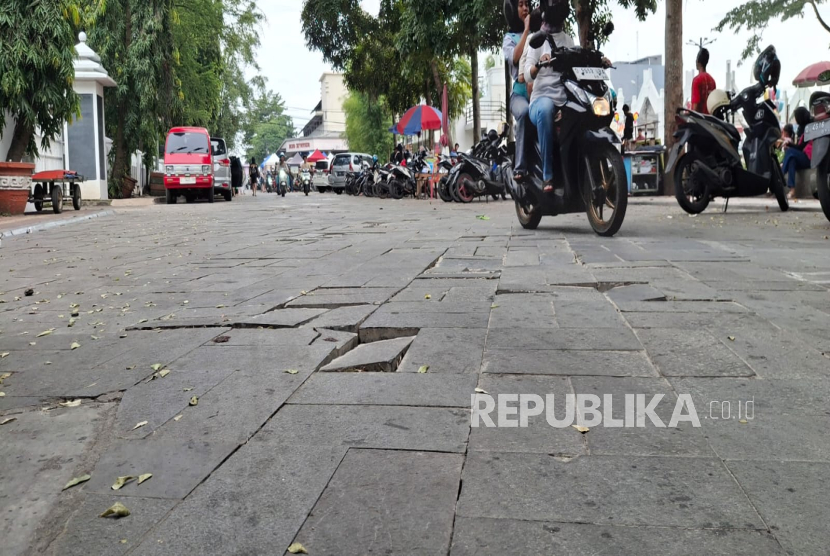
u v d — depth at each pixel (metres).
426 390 2.37
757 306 3.51
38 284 5.28
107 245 8.29
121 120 24.94
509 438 1.95
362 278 4.78
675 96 15.36
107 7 23.98
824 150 7.00
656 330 3.06
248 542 1.46
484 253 5.89
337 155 35.00
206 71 33.72
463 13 19.14
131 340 3.29
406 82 31.61
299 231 9.33
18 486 1.78
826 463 1.76
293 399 2.34
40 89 15.04
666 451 1.85
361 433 2.02
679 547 1.40
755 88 9.15
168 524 1.55
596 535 1.45
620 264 4.91
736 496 1.60
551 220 9.12
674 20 15.16
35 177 14.20
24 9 14.70
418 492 1.65
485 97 57.97
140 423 2.16
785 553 1.37
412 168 21.88
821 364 2.55
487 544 1.43
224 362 2.81
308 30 29.62
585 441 1.92
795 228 7.42
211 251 7.11
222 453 1.92
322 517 1.55
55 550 1.47
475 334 3.08
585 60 6.66
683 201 9.31
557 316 3.37
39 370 2.83
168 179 21.97
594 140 6.44
